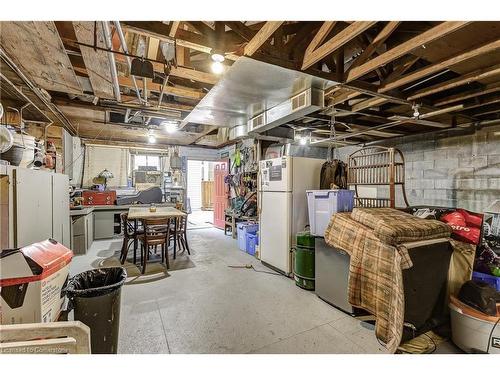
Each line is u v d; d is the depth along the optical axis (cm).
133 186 794
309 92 275
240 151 700
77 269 390
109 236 612
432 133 497
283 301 289
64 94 402
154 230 412
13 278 133
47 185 295
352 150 682
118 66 316
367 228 240
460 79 261
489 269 240
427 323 214
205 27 205
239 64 224
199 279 356
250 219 560
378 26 222
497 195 409
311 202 322
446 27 173
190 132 631
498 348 177
